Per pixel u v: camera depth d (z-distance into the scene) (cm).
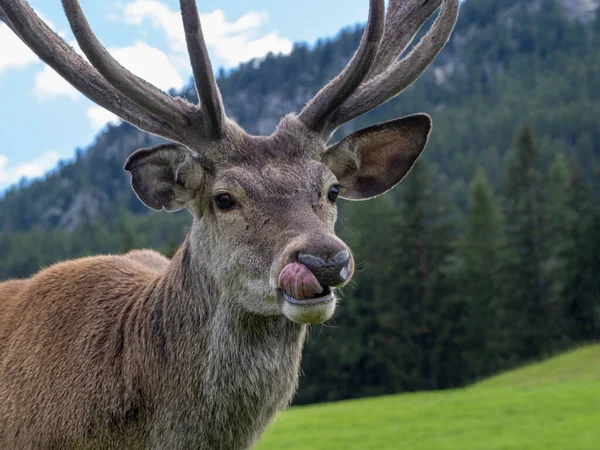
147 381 462
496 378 3891
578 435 1522
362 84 519
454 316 5303
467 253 5569
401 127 502
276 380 464
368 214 5728
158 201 477
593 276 5288
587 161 10506
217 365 454
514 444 1471
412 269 5312
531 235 5597
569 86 13862
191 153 464
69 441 458
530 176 5788
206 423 455
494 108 13575
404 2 580
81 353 477
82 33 453
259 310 436
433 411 2120
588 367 3466
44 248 10056
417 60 518
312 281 385
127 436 461
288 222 427
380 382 5341
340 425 2002
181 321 468
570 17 19788
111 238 10094
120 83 464
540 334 5212
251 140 473
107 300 505
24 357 489
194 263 472
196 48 452
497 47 18312
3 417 476
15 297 542
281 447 1634
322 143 489
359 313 5388
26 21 482
